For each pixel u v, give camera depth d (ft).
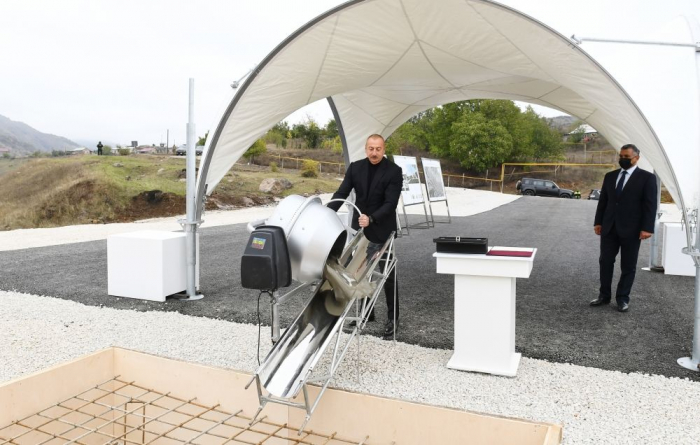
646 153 16.03
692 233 14.96
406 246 37.35
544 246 36.52
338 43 18.88
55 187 86.33
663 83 17.56
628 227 19.20
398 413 7.63
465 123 175.01
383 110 35.01
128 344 15.43
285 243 9.94
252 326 17.29
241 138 21.13
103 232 45.27
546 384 12.69
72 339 15.85
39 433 8.14
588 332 17.06
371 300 12.63
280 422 8.45
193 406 8.91
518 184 125.29
